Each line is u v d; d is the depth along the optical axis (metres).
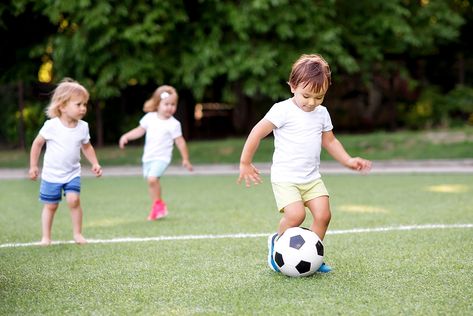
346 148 19.42
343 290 5.04
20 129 21.98
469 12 25.19
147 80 21.53
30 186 14.44
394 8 21.27
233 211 9.91
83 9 18.38
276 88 20.08
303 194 5.91
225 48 19.95
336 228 8.08
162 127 9.66
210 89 24.97
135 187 13.76
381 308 4.53
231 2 19.69
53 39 19.98
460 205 9.99
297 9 19.67
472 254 6.34
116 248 7.04
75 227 7.50
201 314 4.47
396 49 23.06
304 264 5.41
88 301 4.87
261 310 4.53
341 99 26.20
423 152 18.39
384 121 26.03
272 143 20.61
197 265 6.07
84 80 19.66
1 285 5.40
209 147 20.38
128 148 22.11
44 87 12.57
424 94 24.55
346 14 22.17
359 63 23.17
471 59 25.72
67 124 7.46
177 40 20.64
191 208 10.38
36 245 7.34
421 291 4.97
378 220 8.67
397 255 6.36
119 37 18.86
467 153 17.95
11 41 22.23
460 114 25.06
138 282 5.44
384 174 15.38
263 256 6.46
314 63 5.61
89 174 17.14
